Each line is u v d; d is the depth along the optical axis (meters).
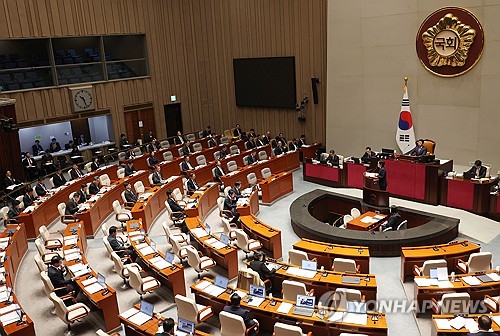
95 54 26.52
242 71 26.48
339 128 21.97
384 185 15.66
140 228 13.63
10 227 14.03
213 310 9.98
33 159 22.28
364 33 20.09
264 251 13.53
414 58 18.83
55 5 22.89
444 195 16.12
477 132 17.75
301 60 24.02
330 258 11.78
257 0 24.98
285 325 8.09
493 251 13.05
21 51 24.89
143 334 8.66
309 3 22.98
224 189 17.53
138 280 10.71
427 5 18.00
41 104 23.09
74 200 16.12
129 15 25.59
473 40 17.06
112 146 25.89
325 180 20.00
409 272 11.51
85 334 9.98
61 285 10.68
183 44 27.91
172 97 27.89
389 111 20.08
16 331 8.87
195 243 13.78
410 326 9.85
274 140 24.06
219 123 28.69
